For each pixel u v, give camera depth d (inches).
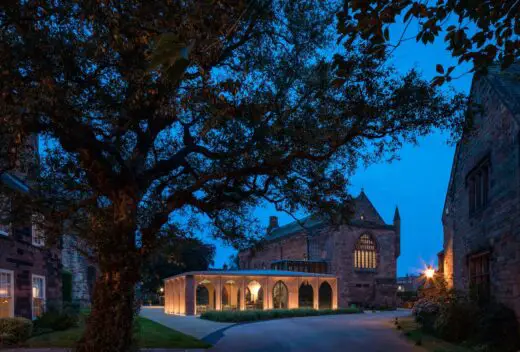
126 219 370.9
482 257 677.9
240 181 434.3
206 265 2219.5
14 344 556.4
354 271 1845.5
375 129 394.0
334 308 1470.2
